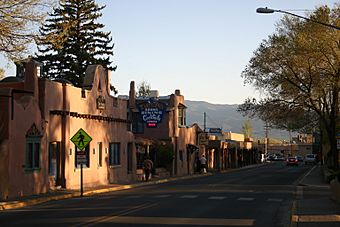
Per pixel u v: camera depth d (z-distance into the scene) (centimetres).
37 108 2744
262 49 4381
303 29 4078
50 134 2923
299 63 4169
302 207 2036
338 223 1596
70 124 3114
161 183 4022
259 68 4400
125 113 4119
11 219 1705
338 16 4000
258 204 2277
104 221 1617
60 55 6081
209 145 7156
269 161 13500
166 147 5131
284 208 2125
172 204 2209
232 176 5172
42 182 2767
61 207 2131
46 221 1627
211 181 4200
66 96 3081
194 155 6250
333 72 4106
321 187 3556
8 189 2416
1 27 1884
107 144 3700
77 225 1517
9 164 2427
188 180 4453
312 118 4609
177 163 5431
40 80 2862
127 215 1786
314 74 4162
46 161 2830
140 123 5356
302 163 11244
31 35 1973
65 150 3045
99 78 3588
